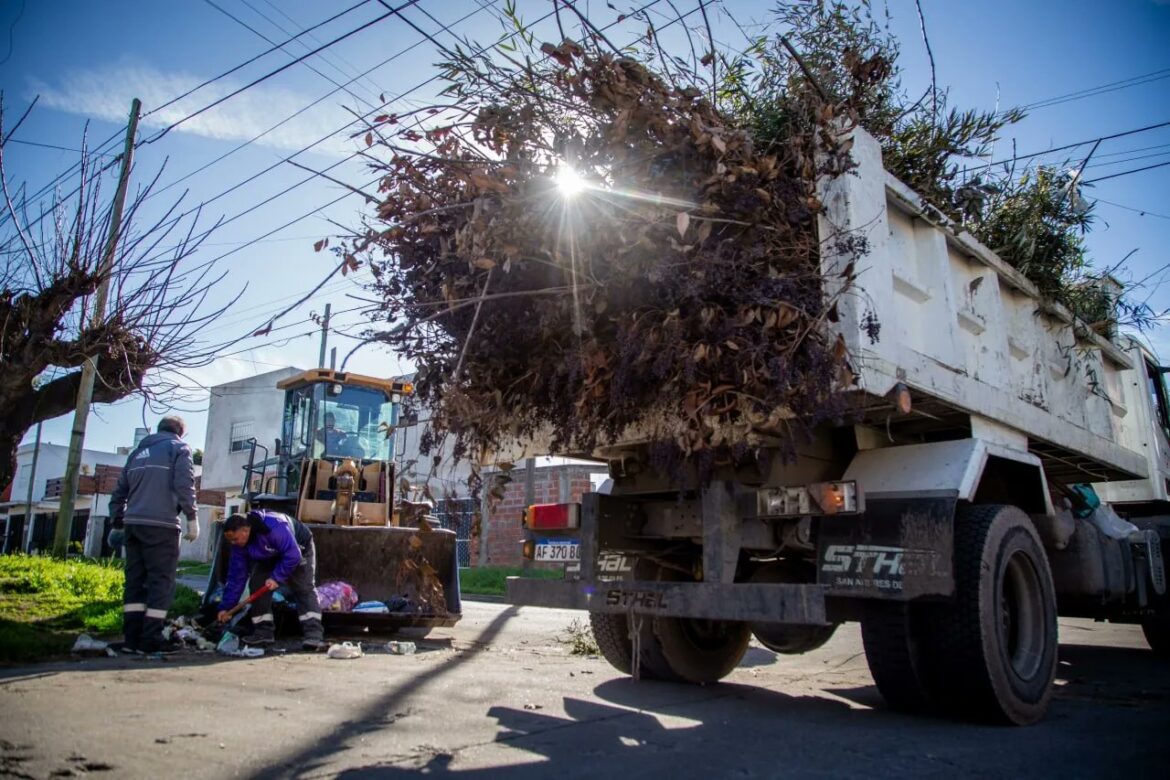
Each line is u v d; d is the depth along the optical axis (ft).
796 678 18.07
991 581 12.57
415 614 23.63
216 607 22.13
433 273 13.91
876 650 12.87
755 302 11.27
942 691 12.83
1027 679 12.93
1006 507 13.50
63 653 17.43
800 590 11.96
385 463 29.68
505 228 12.10
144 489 18.13
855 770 9.47
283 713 11.59
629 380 12.32
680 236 11.71
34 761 8.57
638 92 11.90
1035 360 17.83
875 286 12.23
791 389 11.03
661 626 16.22
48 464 131.44
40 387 24.03
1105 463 20.07
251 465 34.91
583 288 12.16
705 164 12.12
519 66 12.82
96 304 21.42
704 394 11.66
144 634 17.87
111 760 8.70
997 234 18.30
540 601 15.24
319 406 31.32
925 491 12.46
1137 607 20.38
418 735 10.54
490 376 14.17
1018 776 9.41
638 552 15.69
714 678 16.84
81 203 21.25
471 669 17.53
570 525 15.61
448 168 13.37
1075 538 18.28
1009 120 16.98
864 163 12.74
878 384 11.70
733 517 13.12
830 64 15.42
